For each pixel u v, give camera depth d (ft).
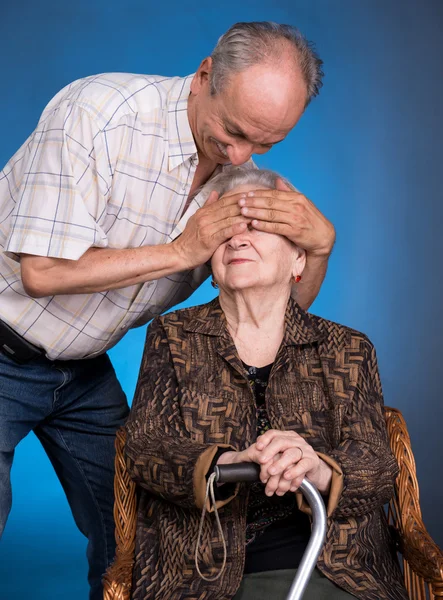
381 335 15.19
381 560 5.44
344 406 5.56
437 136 15.25
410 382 15.07
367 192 15.23
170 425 5.49
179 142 5.91
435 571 5.15
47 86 14.98
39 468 13.85
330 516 5.23
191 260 5.73
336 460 5.16
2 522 6.41
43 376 6.53
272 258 5.65
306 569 4.09
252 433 5.50
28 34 14.93
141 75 6.10
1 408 6.40
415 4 15.30
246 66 5.31
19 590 10.44
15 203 6.10
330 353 5.74
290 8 15.25
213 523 5.22
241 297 5.68
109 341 6.60
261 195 5.66
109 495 7.27
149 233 6.19
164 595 5.16
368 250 15.21
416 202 15.25
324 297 15.19
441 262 15.21
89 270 5.68
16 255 5.83
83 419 7.03
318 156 15.24
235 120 5.45
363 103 15.24
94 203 5.78
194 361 5.66
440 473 14.44
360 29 15.29
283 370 5.66
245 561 5.32
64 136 5.60
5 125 14.92
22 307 6.20
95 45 15.05
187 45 15.17
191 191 6.35
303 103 5.54
